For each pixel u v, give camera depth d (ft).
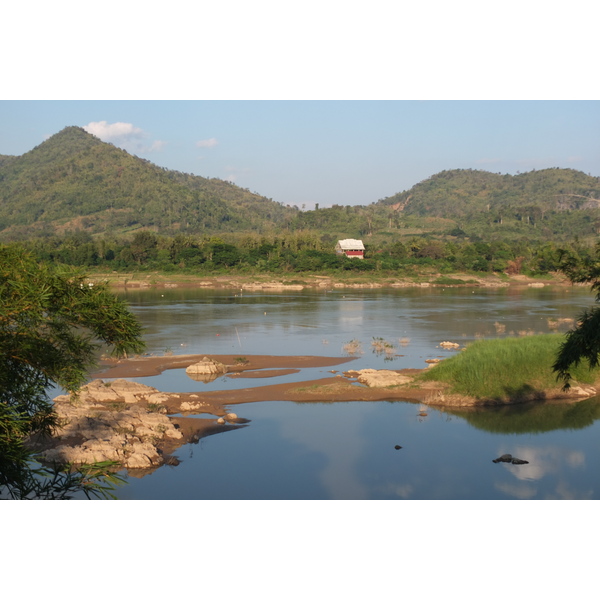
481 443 96.27
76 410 104.53
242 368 153.17
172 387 133.49
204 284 451.94
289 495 74.18
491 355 130.62
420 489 76.33
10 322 52.80
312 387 128.88
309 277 485.97
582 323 67.21
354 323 239.71
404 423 106.83
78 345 59.52
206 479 79.51
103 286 61.41
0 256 54.34
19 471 54.19
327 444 94.84
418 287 462.19
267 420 108.06
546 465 86.17
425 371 136.67
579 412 115.65
